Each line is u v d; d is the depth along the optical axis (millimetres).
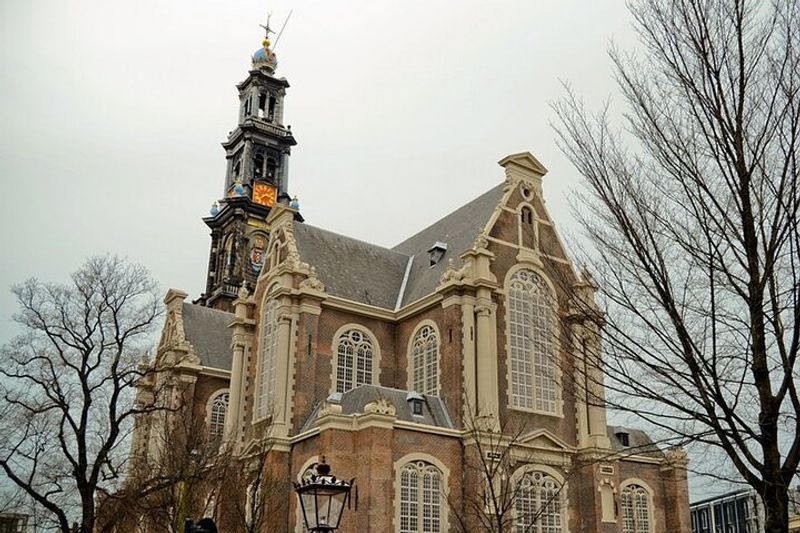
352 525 43688
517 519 42969
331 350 56156
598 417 53938
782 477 15719
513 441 43969
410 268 65500
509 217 57688
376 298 60844
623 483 55562
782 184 16234
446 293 54156
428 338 55969
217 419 71938
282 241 61719
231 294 98312
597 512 51031
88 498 41500
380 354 58219
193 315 78375
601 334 19531
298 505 49000
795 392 16062
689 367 17016
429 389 54625
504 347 53031
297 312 56000
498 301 54156
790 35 16703
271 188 106938
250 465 51781
